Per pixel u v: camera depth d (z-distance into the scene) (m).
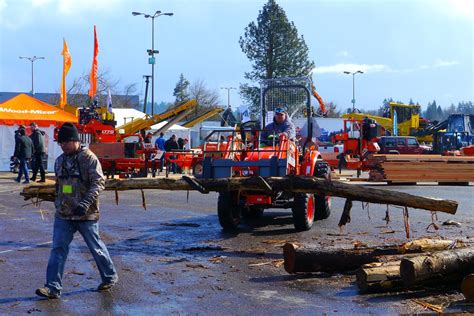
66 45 30.45
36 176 22.42
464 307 5.86
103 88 55.28
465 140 39.22
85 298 6.33
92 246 6.54
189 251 8.91
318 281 7.02
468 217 12.45
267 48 54.97
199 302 6.20
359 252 7.27
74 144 6.39
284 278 7.19
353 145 27.16
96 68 30.22
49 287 6.28
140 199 16.48
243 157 10.86
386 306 5.98
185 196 17.34
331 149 40.72
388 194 8.52
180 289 6.71
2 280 7.12
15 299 6.29
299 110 13.59
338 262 7.20
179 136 37.28
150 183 9.27
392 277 6.46
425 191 18.97
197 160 23.14
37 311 5.86
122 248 9.15
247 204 10.66
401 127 52.22
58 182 6.43
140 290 6.66
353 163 26.44
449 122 43.81
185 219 12.35
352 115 50.22
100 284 6.73
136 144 23.17
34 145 20.84
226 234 10.42
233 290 6.67
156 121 34.50
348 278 7.13
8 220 12.10
